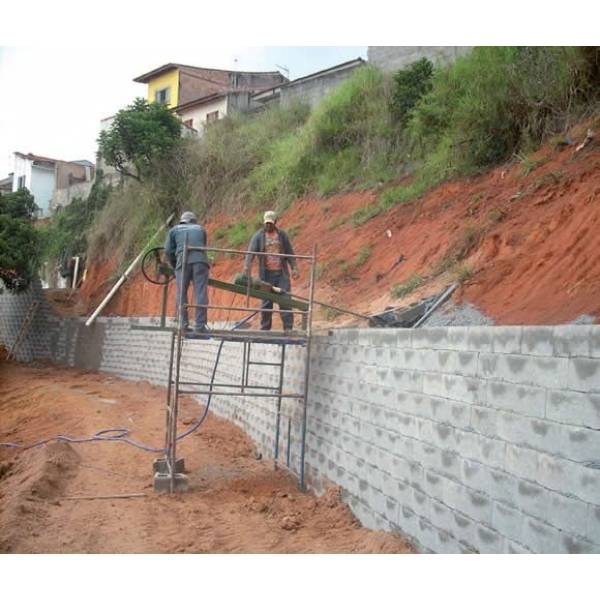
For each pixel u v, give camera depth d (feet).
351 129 55.57
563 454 11.80
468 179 38.29
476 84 39.68
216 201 70.69
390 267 37.45
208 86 121.80
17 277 81.15
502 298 25.49
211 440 36.01
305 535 20.25
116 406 47.39
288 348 30.60
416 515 17.17
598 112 31.48
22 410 50.62
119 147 77.10
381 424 19.77
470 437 14.88
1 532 19.60
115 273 79.71
